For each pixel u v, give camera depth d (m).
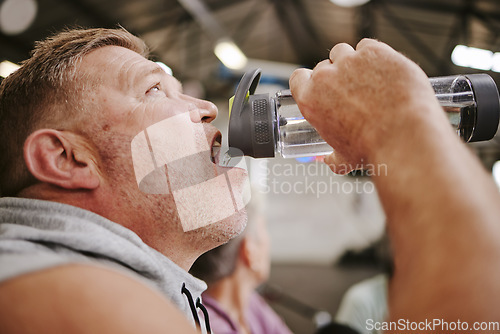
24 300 0.45
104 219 0.68
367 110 0.64
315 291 6.64
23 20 5.98
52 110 0.77
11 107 0.78
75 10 6.34
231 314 1.39
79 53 0.81
